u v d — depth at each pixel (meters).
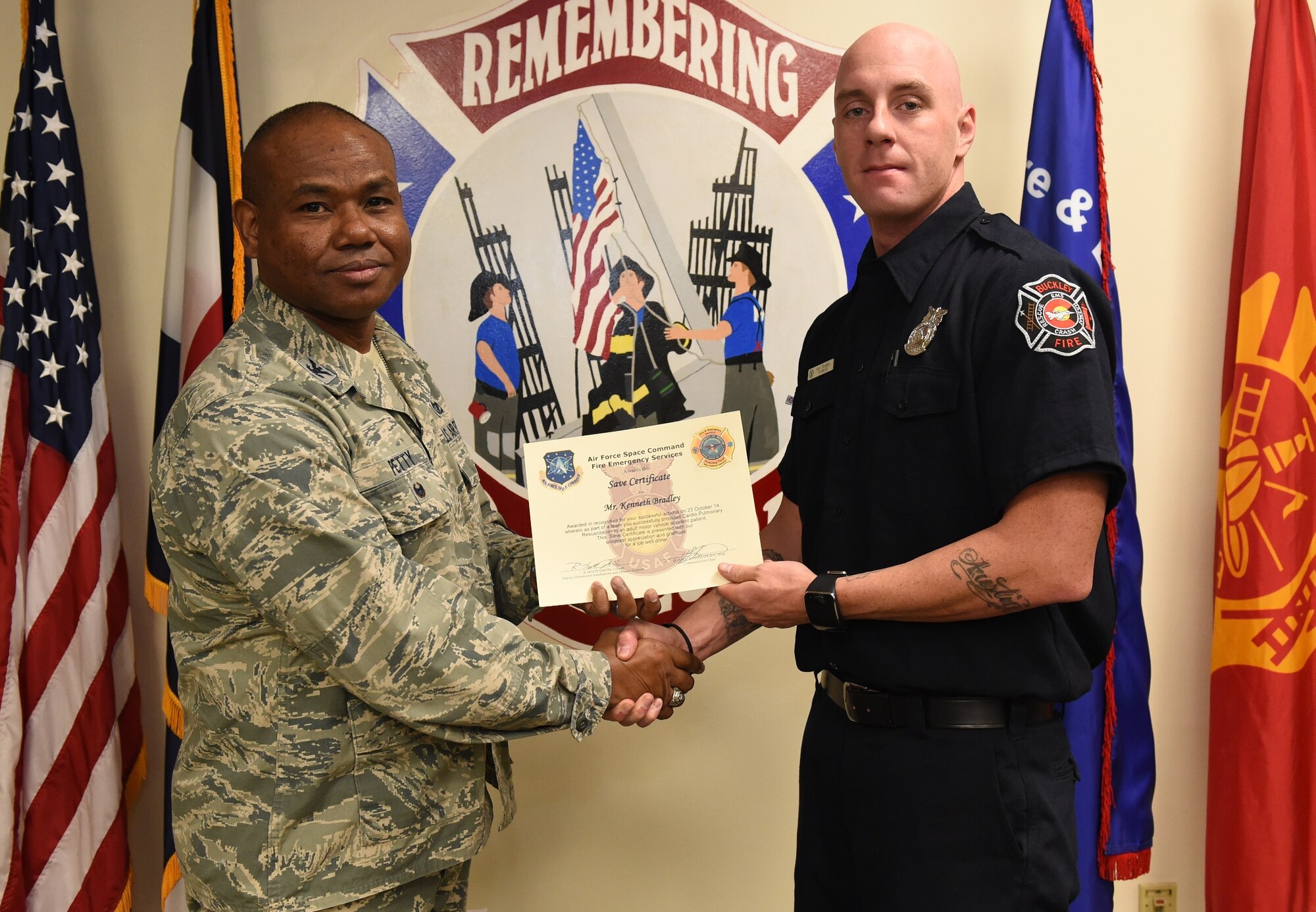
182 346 1.91
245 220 1.43
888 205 1.42
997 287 1.35
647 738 2.12
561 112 2.06
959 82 1.47
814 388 1.59
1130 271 2.09
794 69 2.06
